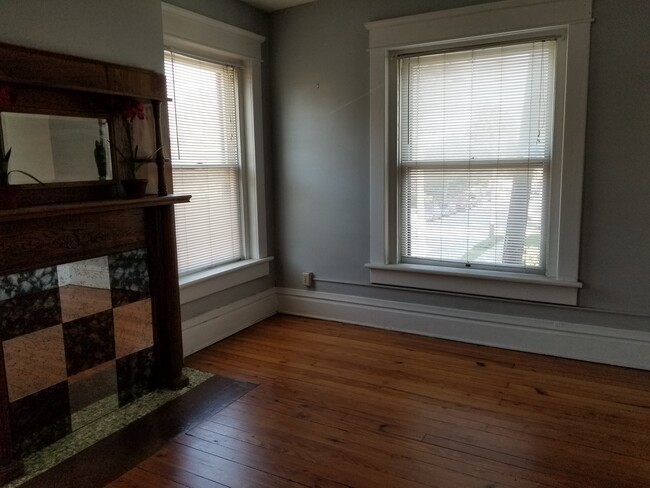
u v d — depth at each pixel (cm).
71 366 224
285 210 392
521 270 317
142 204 234
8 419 192
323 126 364
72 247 219
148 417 242
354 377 284
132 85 242
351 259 370
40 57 203
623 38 267
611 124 276
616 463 199
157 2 255
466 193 326
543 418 234
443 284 335
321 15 352
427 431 225
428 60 325
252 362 308
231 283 354
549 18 280
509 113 306
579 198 287
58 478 195
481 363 300
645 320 285
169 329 268
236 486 190
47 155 209
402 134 341
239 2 346
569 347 304
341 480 192
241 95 365
